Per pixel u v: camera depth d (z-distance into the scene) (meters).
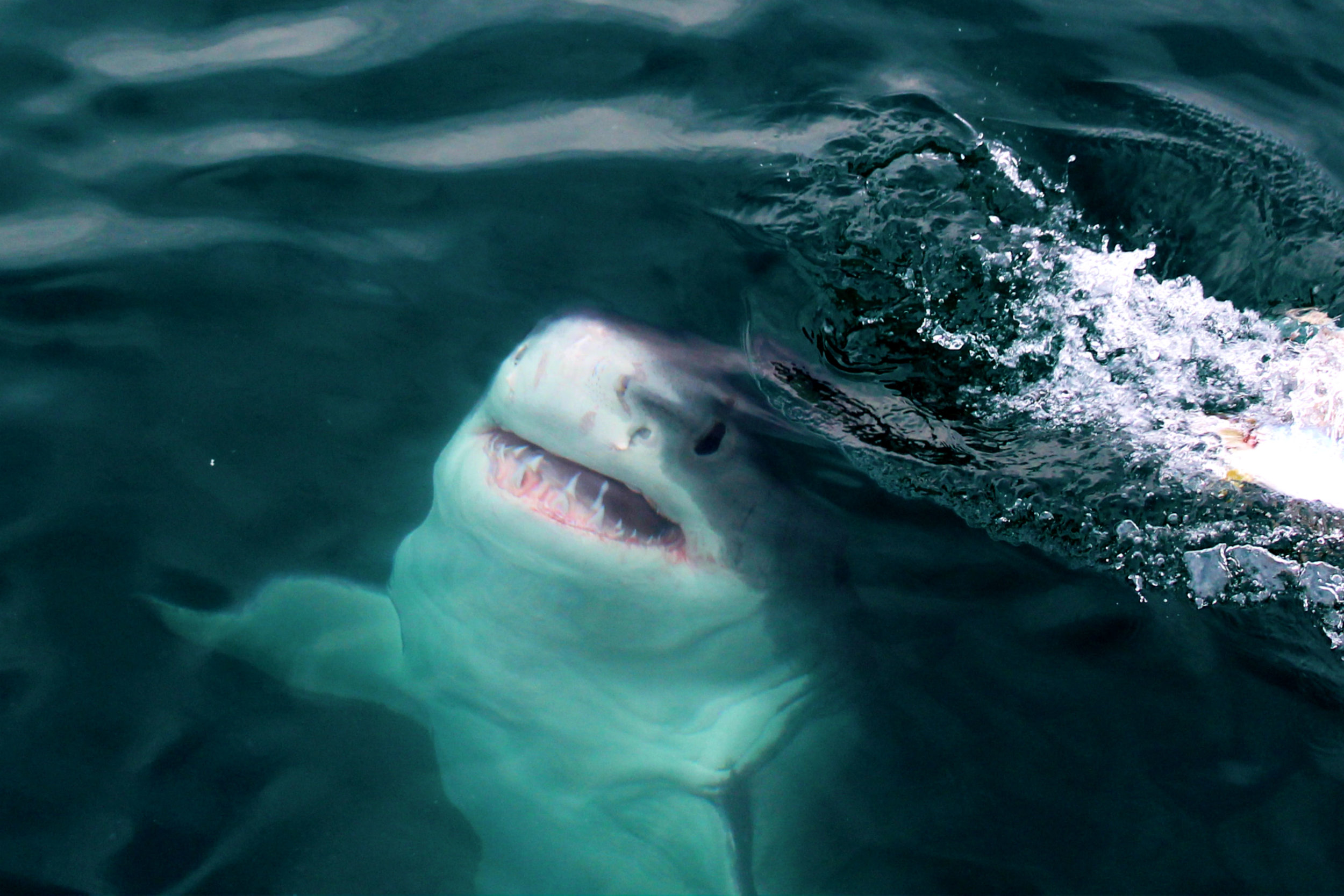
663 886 3.45
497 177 5.36
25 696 3.42
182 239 4.95
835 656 3.73
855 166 5.58
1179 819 3.30
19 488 3.95
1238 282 5.35
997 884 3.17
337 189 5.25
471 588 3.62
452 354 4.59
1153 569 3.98
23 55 5.89
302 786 3.36
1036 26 6.59
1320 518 4.14
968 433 4.40
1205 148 5.92
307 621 3.76
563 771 3.61
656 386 3.48
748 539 3.64
